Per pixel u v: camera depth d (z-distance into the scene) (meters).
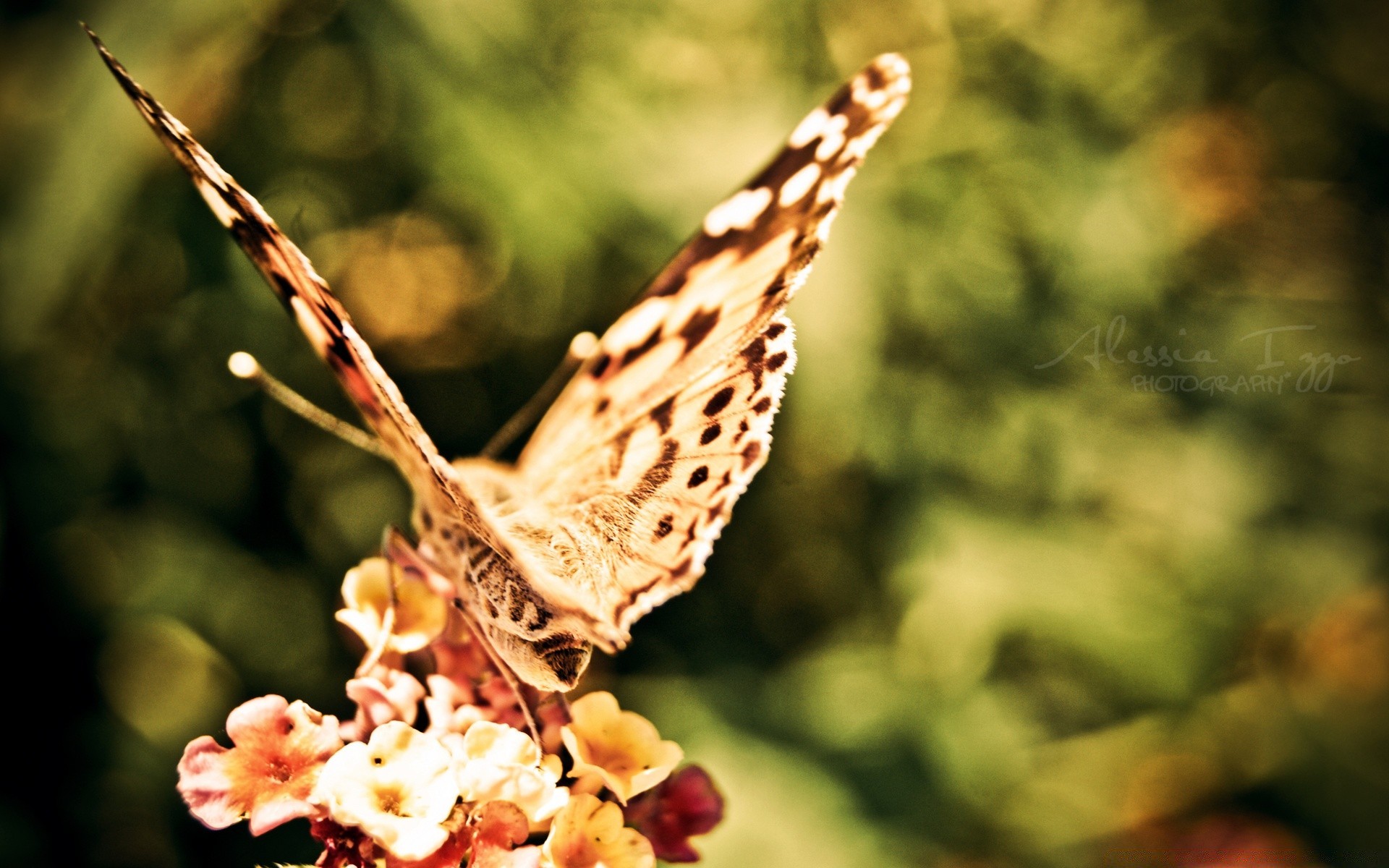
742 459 0.20
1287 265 0.37
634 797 0.19
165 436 0.28
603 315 0.30
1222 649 0.32
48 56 0.25
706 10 0.30
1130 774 0.32
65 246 0.24
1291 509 0.33
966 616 0.29
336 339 0.19
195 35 0.25
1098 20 0.35
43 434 0.26
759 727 0.28
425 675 0.20
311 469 0.30
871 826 0.26
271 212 0.29
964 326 0.30
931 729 0.28
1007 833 0.30
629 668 0.30
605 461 0.20
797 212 0.20
